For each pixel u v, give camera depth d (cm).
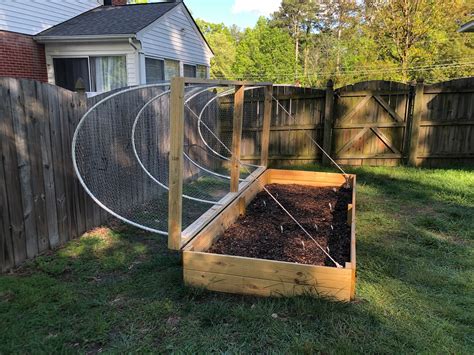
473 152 707
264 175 571
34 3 927
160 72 1053
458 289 278
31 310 254
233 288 272
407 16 1593
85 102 389
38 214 339
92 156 398
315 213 450
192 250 295
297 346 211
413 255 341
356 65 2292
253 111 794
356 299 261
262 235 373
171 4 1123
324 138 761
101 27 943
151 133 510
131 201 469
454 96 691
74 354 212
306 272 258
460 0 1605
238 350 211
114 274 311
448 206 490
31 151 328
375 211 469
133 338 225
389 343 214
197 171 652
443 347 212
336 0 3359
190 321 239
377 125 740
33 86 326
